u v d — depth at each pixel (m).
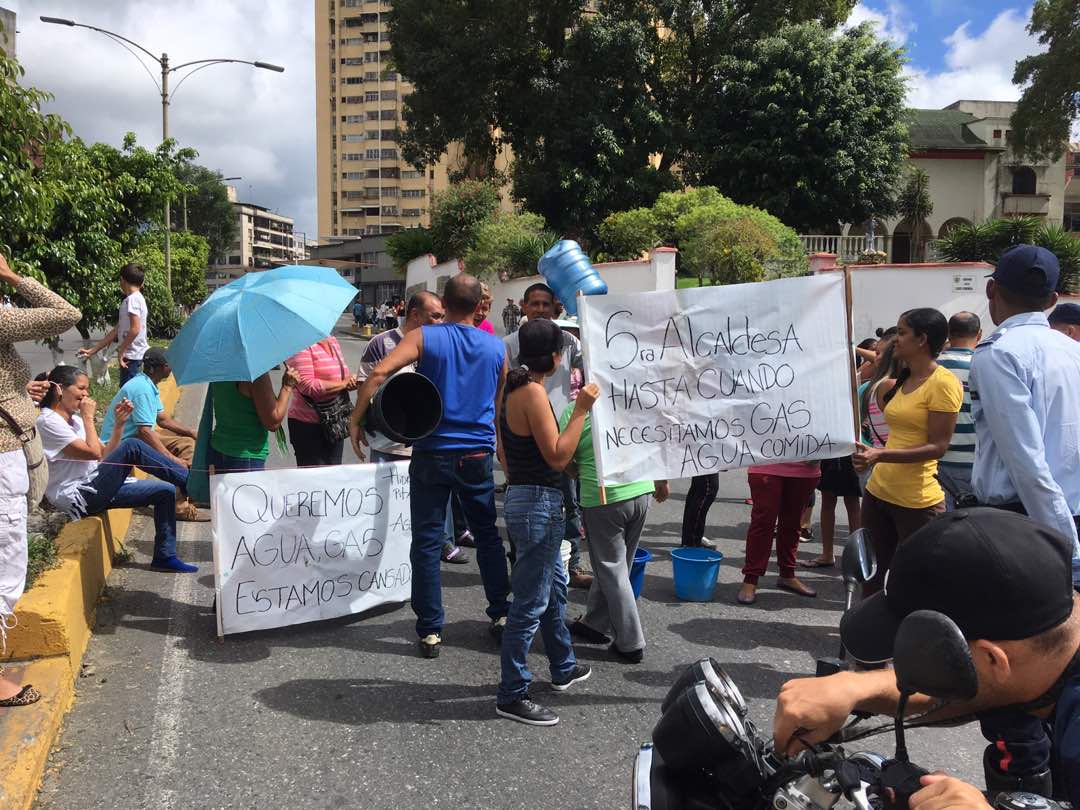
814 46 24.34
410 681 3.88
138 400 5.41
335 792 2.94
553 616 3.76
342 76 92.56
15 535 3.18
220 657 4.08
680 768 1.60
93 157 14.77
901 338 4.20
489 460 4.18
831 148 24.45
